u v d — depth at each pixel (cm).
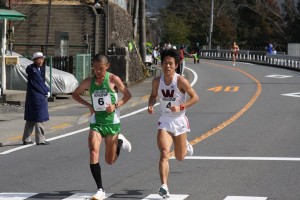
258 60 9462
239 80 5656
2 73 3869
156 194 1482
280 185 1570
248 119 3039
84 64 4544
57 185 1598
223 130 2656
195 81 5531
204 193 1484
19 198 1450
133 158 1997
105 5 5603
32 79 2297
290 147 2194
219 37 13400
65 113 3288
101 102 1448
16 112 3303
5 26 3897
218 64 8600
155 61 8206
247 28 13400
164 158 1412
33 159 2008
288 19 12519
